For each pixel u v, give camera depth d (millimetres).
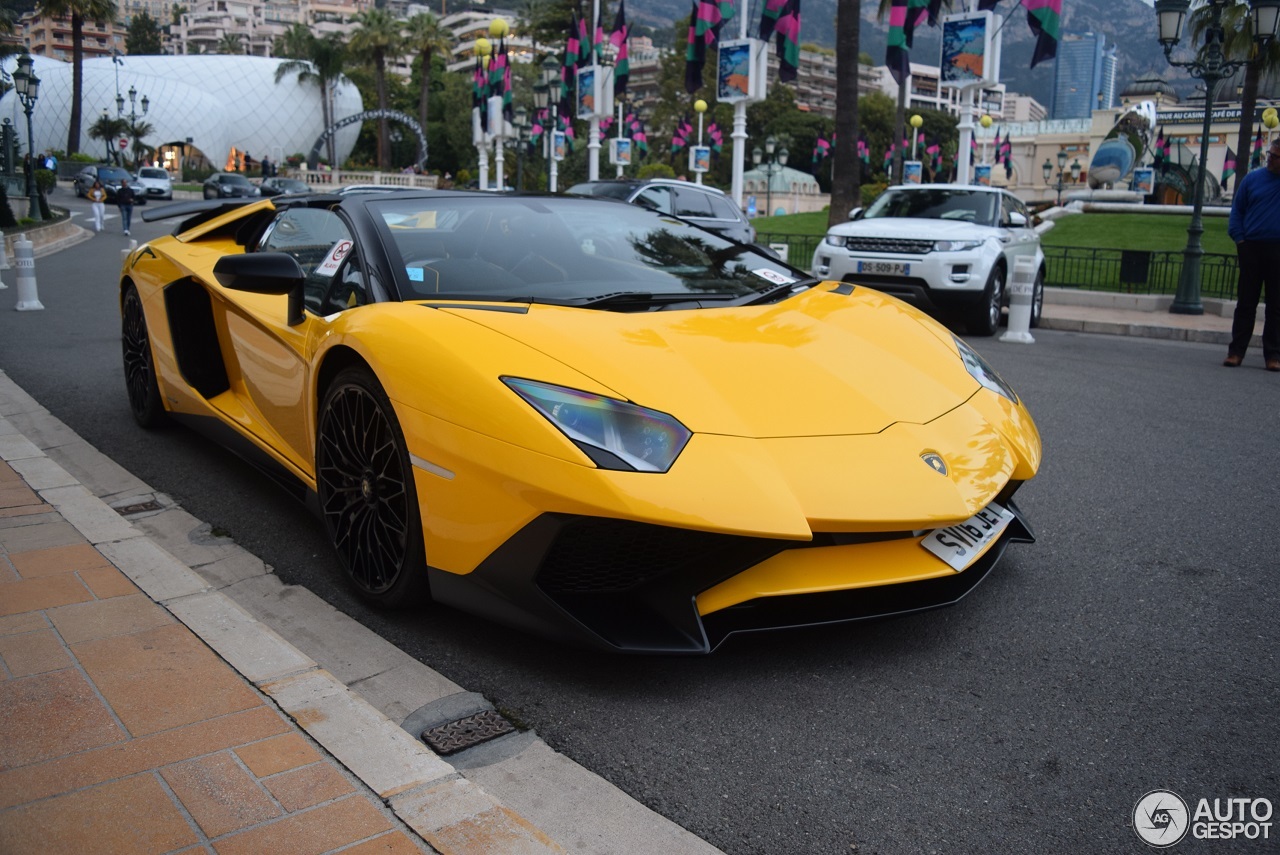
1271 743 1990
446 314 2404
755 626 2152
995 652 2383
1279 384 6590
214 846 1491
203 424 3730
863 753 1934
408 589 2391
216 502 3445
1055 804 1777
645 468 1980
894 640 2441
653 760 1897
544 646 2369
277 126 89625
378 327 2414
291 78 89625
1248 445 4633
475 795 1653
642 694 2152
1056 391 6055
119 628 2234
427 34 71250
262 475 3777
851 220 9992
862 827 1704
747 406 2215
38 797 1604
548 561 2064
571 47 24078
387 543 2459
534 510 2002
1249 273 7309
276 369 3059
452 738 1942
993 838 1679
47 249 17953
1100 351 8281
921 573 2223
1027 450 2551
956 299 8672
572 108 25172
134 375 4344
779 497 2012
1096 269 15898
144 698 1926
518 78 81000
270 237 3572
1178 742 1991
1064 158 70062
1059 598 2729
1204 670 2307
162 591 2443
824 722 2045
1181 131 64812
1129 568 2971
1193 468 4180
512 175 68375
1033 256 10023
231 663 2080
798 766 1886
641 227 3365
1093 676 2268
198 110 85062
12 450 3791
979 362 2918
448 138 86312
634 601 2131
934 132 105000
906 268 8656
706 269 3146
